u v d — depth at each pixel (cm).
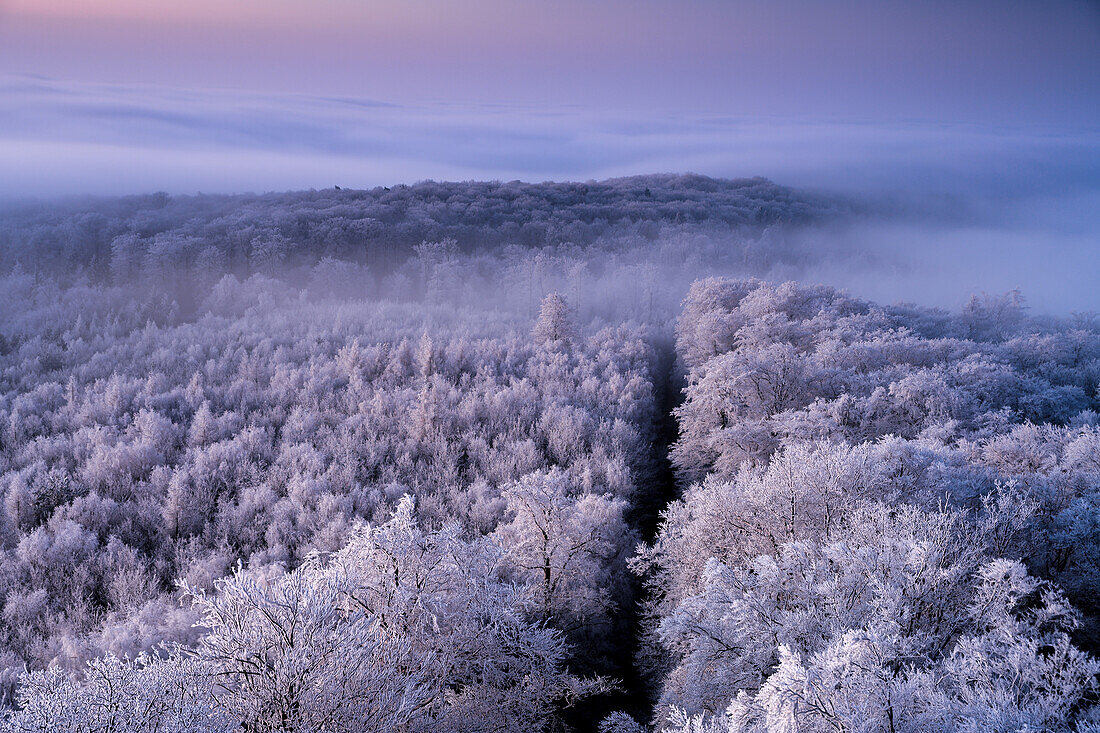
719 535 2038
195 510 3853
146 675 1128
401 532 1691
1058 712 978
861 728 908
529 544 2400
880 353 3994
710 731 1105
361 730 1253
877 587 1332
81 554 3325
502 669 1734
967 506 1822
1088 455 1988
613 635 2581
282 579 1400
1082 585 1559
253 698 1238
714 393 3291
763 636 1361
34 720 1015
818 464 1889
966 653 1130
